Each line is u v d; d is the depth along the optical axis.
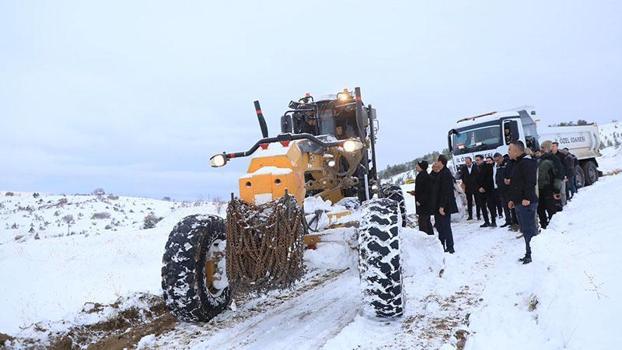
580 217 7.27
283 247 4.06
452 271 5.89
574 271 3.97
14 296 6.16
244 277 4.07
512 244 7.46
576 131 14.79
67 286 6.65
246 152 5.05
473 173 10.79
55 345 3.99
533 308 3.89
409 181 18.08
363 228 4.11
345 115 7.71
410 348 3.61
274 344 3.90
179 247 4.22
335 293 5.42
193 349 3.89
